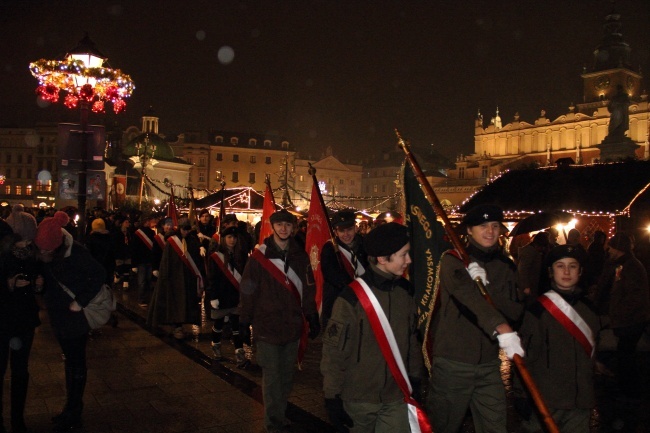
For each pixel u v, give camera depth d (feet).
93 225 38.47
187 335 32.91
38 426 18.37
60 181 34.91
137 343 30.35
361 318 11.66
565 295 14.06
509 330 11.79
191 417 19.36
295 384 23.81
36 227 17.48
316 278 22.36
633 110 199.31
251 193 82.64
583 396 13.76
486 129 241.55
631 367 22.54
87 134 35.63
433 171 254.88
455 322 13.43
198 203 82.28
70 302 17.93
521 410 14.06
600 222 48.88
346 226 21.06
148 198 136.87
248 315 18.39
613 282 25.07
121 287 53.93
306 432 18.42
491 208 13.87
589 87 224.12
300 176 315.58
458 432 13.92
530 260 25.59
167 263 31.45
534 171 57.16
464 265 13.25
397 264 11.68
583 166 54.03
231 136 305.32
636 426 19.67
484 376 13.42
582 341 13.78
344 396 11.87
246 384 23.27
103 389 22.27
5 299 16.79
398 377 11.57
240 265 26.78
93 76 36.42
